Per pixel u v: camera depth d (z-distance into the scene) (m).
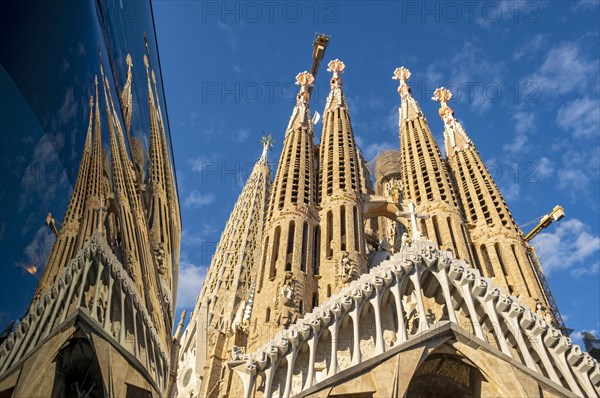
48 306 16.47
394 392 35.44
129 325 23.28
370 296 42.53
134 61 30.42
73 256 18.22
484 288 42.78
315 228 62.69
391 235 82.50
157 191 31.83
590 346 69.06
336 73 97.06
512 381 37.56
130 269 23.88
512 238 63.72
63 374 18.22
